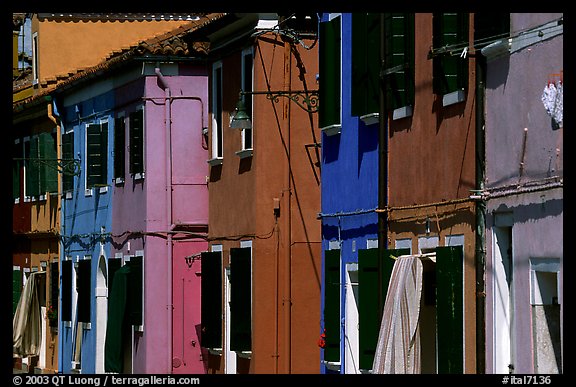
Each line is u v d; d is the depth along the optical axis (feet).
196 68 132.46
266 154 108.37
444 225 72.18
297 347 107.96
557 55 59.57
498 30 64.80
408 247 77.82
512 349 64.80
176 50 130.93
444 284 69.97
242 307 110.11
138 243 135.03
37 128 172.35
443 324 70.03
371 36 82.33
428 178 74.95
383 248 81.20
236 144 114.21
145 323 131.44
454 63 69.87
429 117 74.79
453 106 71.31
